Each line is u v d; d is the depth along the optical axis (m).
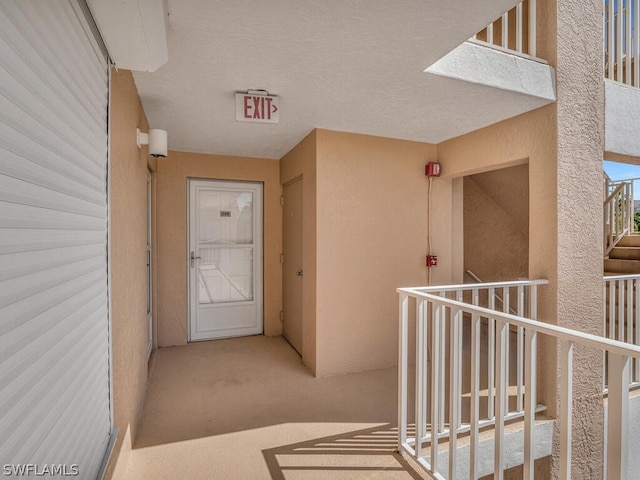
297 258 3.74
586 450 2.54
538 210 2.54
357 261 3.20
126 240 1.88
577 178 2.51
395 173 3.33
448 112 2.64
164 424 2.31
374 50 1.79
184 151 3.87
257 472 1.86
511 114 2.67
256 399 2.67
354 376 3.11
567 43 2.50
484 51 2.20
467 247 5.01
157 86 2.18
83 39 1.18
